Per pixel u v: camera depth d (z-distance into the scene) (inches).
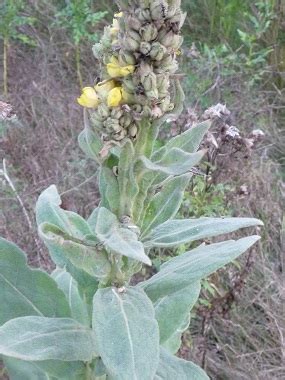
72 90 51.4
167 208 17.8
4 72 50.5
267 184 41.9
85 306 19.2
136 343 15.1
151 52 14.5
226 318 34.5
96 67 53.3
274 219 41.0
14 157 42.3
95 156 16.1
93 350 17.3
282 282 38.1
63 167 42.8
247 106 49.0
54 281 19.3
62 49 54.7
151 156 16.2
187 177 17.8
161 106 15.1
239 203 39.6
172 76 15.3
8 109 32.1
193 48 49.9
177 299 19.5
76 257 16.0
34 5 57.1
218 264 16.8
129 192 16.1
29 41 53.5
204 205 34.0
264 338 36.4
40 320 17.3
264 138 46.9
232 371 34.3
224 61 49.7
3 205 38.1
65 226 17.3
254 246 34.1
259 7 51.9
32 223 37.3
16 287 19.2
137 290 16.6
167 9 14.3
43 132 44.9
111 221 15.3
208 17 59.1
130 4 14.7
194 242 34.8
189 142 16.6
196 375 18.3
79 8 49.1
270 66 54.2
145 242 16.9
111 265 16.7
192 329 36.3
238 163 38.7
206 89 49.0
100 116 15.0
